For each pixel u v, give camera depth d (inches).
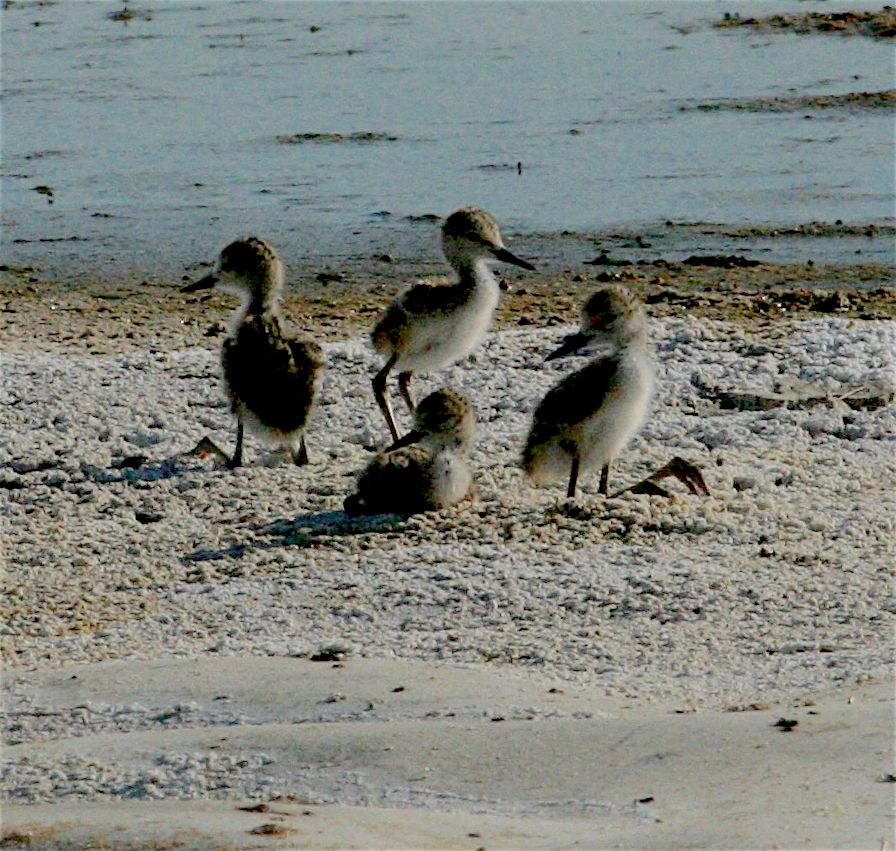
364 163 1159.6
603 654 368.8
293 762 299.6
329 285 888.3
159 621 415.5
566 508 478.0
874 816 247.0
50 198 1103.6
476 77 1423.5
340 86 1409.9
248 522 497.7
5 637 408.5
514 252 941.2
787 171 1096.2
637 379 483.5
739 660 359.9
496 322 785.6
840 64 1403.8
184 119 1316.4
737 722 300.4
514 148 1179.9
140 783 296.4
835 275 869.8
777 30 1546.5
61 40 1664.6
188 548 477.1
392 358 580.7
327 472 551.5
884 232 956.0
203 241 992.9
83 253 970.7
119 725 336.2
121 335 788.6
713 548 444.5
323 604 418.3
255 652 382.3
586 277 882.8
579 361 679.1
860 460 542.3
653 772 279.6
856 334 695.1
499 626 394.0
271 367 550.9
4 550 481.4
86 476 556.4
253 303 595.5
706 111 1267.2
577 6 1722.4
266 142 1233.4
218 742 311.7
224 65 1519.4
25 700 355.3
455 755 294.7
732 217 995.3
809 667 349.7
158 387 663.1
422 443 490.9
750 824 247.8
